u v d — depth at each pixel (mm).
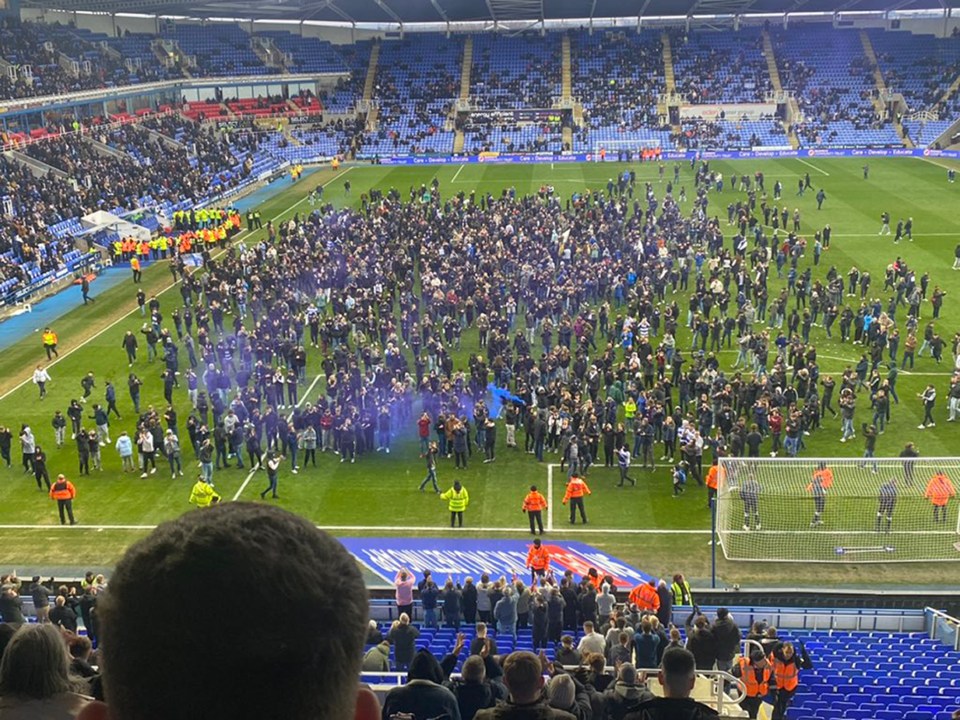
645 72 121375
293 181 98438
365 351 41406
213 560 1758
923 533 28766
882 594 25188
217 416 35875
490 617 23375
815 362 39031
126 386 42812
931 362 43500
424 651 9609
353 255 57000
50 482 33750
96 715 1881
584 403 34625
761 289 49125
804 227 69812
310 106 119000
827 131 110125
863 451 35000
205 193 84750
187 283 52219
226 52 120375
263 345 42812
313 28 131250
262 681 1722
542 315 47312
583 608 22562
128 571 1787
